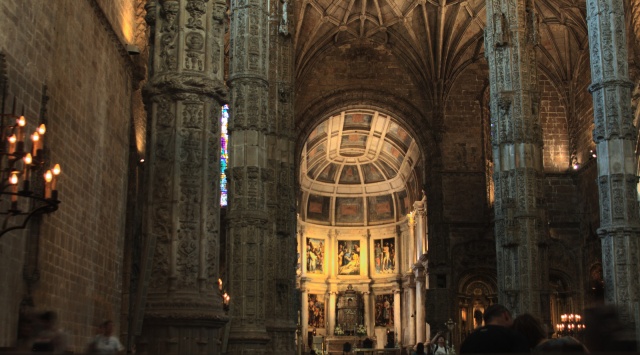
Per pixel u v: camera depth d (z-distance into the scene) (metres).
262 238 18.20
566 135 43.25
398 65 45.25
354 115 49.19
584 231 41.50
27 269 13.54
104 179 19.97
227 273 17.97
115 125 21.44
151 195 9.23
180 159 9.30
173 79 9.42
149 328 8.85
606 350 6.61
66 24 16.16
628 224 19.31
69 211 16.34
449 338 40.12
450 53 44.41
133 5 24.27
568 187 42.75
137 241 26.47
